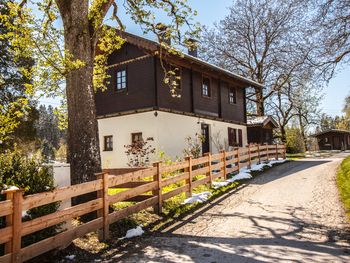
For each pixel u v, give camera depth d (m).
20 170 5.37
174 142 17.30
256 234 6.38
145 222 7.47
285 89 32.78
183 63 18.33
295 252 5.30
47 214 5.23
